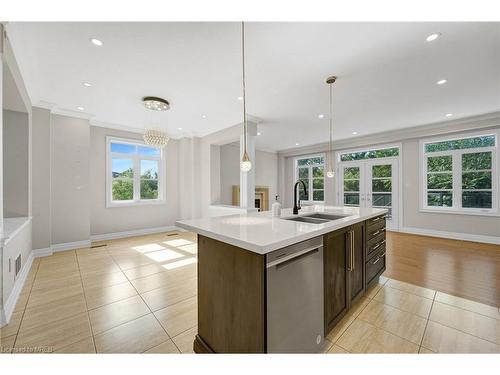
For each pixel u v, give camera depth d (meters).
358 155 6.31
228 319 1.33
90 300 2.23
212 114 4.09
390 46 2.11
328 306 1.61
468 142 4.63
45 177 3.61
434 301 2.20
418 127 4.90
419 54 2.24
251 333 1.19
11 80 2.20
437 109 3.83
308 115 4.15
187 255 3.69
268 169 7.86
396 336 1.69
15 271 2.32
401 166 5.43
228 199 6.38
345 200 6.53
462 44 2.07
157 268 3.11
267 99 3.39
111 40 2.02
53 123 3.83
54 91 3.12
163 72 2.59
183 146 5.72
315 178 7.47
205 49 2.15
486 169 4.43
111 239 4.78
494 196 4.33
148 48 2.14
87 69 2.53
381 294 2.34
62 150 3.92
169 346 1.59
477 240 4.45
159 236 5.11
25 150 3.15
